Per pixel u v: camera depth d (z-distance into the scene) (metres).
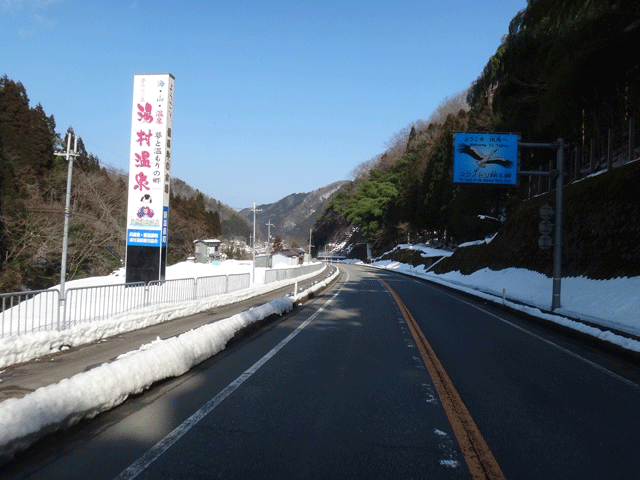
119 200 53.34
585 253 21.88
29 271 38.03
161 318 13.25
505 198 43.41
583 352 10.01
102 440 4.48
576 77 17.55
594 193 23.31
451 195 50.22
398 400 6.02
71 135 21.88
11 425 3.99
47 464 3.93
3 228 34.94
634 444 4.71
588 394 6.61
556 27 20.45
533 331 12.98
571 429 5.12
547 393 6.60
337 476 3.83
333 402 5.88
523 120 27.64
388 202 92.75
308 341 10.27
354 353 9.02
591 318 13.45
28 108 47.34
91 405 4.99
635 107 19.78
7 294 8.00
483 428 5.07
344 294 24.42
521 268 30.27
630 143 21.77
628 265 17.58
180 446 4.37
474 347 10.14
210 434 4.70
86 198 47.41
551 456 4.37
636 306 13.91
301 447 4.42
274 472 3.87
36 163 44.50
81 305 10.23
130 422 5.00
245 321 11.03
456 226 48.72
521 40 22.62
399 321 14.02
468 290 26.36
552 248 26.06
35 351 8.16
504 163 17.11
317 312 16.08
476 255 41.72
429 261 59.94
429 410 5.64
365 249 113.62
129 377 5.79
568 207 25.78
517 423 5.28
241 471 3.87
